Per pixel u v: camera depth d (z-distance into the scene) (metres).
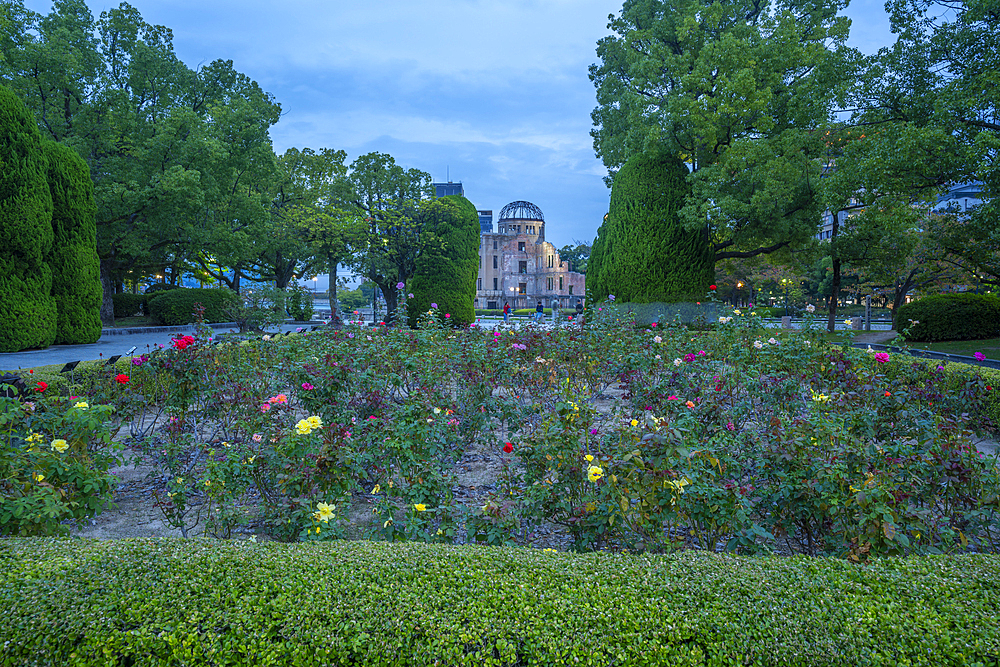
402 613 1.80
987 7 11.78
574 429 3.96
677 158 19.77
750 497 3.57
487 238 75.94
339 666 1.66
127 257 23.64
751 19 21.41
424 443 4.16
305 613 1.79
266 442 4.26
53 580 1.96
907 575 2.04
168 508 3.79
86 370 6.95
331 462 3.54
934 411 5.95
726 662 1.65
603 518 3.21
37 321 13.70
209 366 6.74
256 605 1.83
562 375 7.81
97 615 1.78
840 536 3.10
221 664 1.67
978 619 1.77
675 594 1.90
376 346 8.29
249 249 27.03
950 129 11.84
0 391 5.11
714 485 3.14
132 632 1.72
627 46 22.45
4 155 13.03
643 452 3.15
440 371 7.04
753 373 6.82
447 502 3.48
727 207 17.25
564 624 1.76
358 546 2.32
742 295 46.53
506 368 7.50
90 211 15.77
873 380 6.16
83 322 15.64
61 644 1.71
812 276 48.38
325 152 34.00
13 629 1.73
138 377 7.09
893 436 5.22
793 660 1.65
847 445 3.54
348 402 6.38
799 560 2.17
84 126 20.22
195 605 1.83
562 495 3.50
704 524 3.20
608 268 20.25
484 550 2.28
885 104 13.87
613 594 1.90
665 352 8.05
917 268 25.25
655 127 18.61
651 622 1.76
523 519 3.78
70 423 4.15
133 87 23.72
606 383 8.58
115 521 4.27
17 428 4.25
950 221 16.27
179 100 26.62
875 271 20.30
